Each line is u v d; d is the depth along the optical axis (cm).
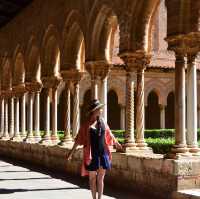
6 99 2525
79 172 1399
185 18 988
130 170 1102
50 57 1831
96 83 1424
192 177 937
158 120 3753
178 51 997
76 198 966
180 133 981
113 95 3631
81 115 3353
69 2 1585
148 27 1189
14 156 2195
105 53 1420
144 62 1193
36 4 1948
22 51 2148
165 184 959
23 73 2284
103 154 809
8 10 2214
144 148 1177
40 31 1888
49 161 1681
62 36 1638
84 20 1466
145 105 3369
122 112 3328
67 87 1630
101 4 1352
